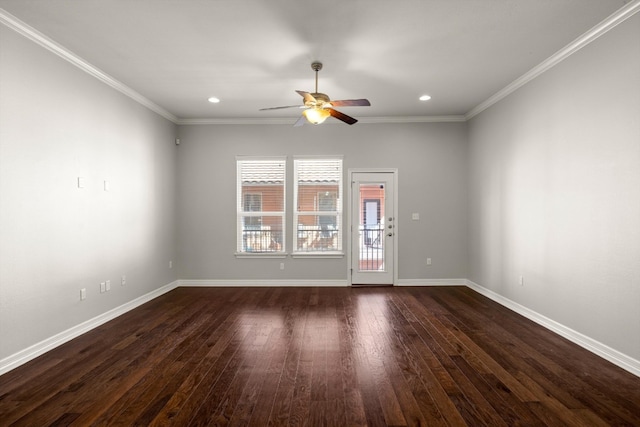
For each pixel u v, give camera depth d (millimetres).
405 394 2391
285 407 2234
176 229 5855
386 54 3521
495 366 2818
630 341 2742
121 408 2229
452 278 5840
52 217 3260
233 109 5355
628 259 2758
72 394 2400
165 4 2666
